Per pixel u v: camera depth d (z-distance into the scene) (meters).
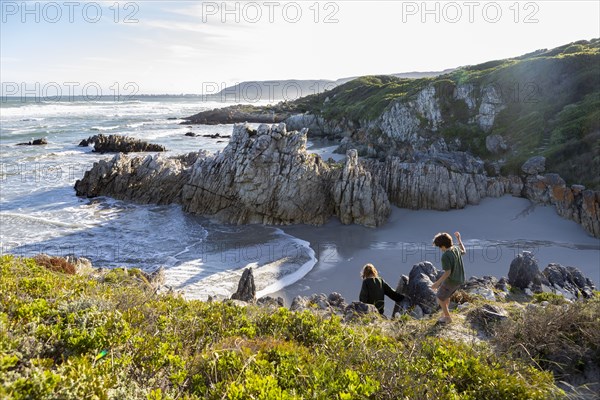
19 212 28.44
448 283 8.54
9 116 98.00
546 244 23.44
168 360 5.14
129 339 5.36
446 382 5.60
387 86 78.62
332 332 7.31
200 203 29.84
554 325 7.17
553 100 40.88
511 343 7.20
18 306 5.79
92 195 33.06
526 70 44.41
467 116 47.44
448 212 29.41
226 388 4.58
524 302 11.22
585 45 52.09
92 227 26.00
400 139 52.91
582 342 6.88
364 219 28.20
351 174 29.19
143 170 33.44
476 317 8.81
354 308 10.58
